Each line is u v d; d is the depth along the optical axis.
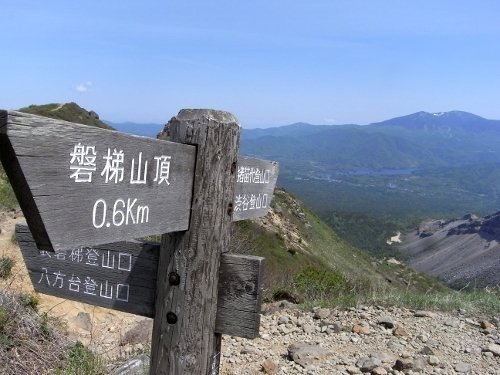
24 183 1.61
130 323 7.10
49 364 4.61
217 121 2.34
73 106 68.25
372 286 8.64
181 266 2.35
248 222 15.38
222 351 5.21
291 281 9.29
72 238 1.78
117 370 4.58
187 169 2.30
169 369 2.38
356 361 4.99
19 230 2.73
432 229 195.75
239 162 3.21
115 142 1.91
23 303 5.30
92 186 1.84
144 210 2.08
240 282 2.37
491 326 6.20
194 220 2.35
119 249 2.51
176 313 2.36
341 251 58.12
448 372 4.84
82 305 7.35
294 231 49.69
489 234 156.12
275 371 4.69
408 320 6.36
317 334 5.82
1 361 4.33
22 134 1.55
